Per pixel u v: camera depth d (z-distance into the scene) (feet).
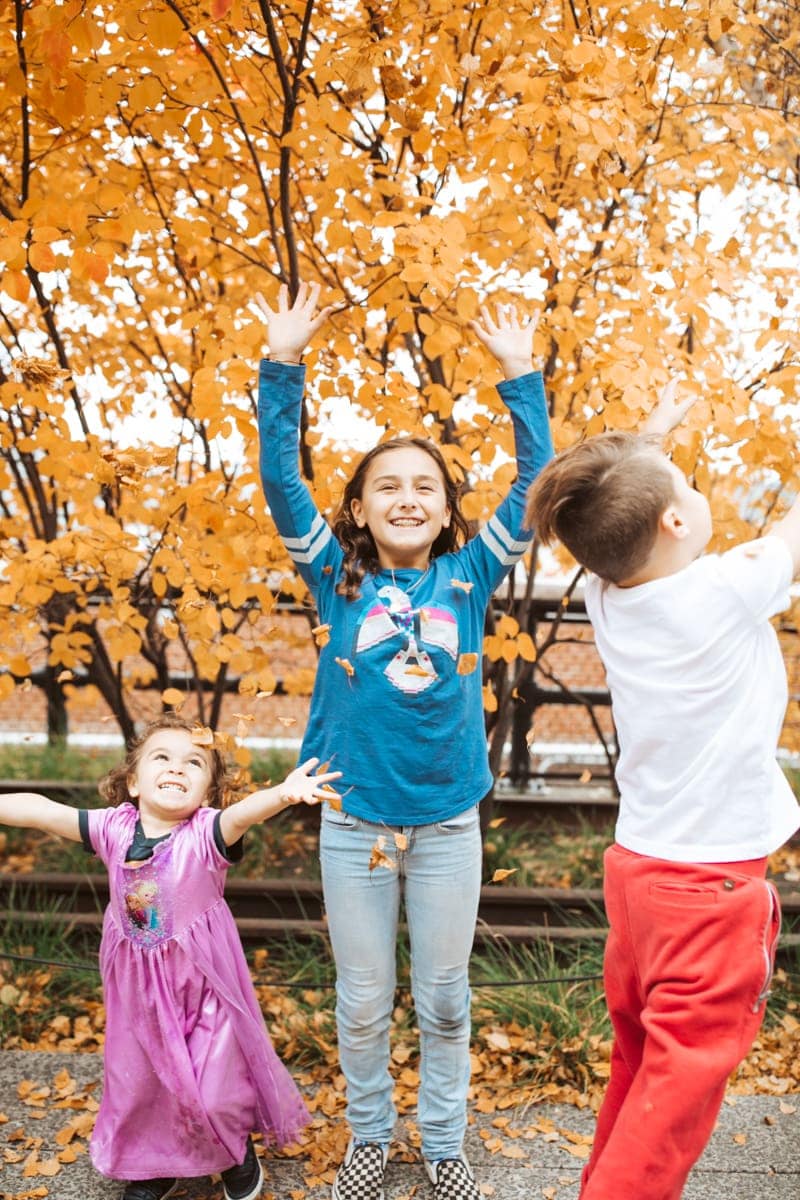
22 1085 9.20
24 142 8.82
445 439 11.19
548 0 8.70
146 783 7.79
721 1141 8.61
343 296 9.64
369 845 7.55
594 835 14.06
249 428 8.54
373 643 7.48
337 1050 9.86
